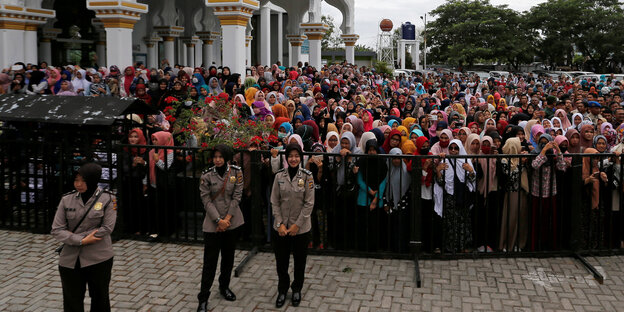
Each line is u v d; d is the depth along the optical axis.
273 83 12.71
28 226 6.95
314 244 6.23
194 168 6.24
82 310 4.30
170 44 21.06
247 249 6.32
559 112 8.95
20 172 6.95
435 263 5.82
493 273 5.55
